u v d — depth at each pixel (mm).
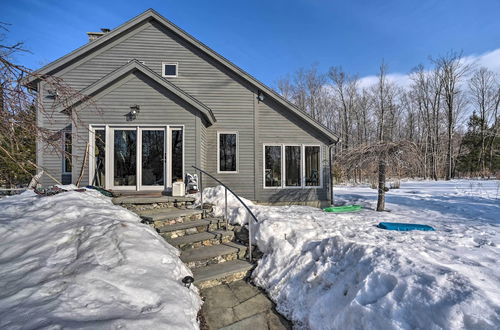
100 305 2330
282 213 6352
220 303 3557
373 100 32625
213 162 9539
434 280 2670
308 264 3949
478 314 2176
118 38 9469
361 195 11398
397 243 4391
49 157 7961
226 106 9727
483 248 4113
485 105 31156
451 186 14555
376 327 2402
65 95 4258
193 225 5242
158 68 9641
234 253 4734
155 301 2637
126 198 6195
